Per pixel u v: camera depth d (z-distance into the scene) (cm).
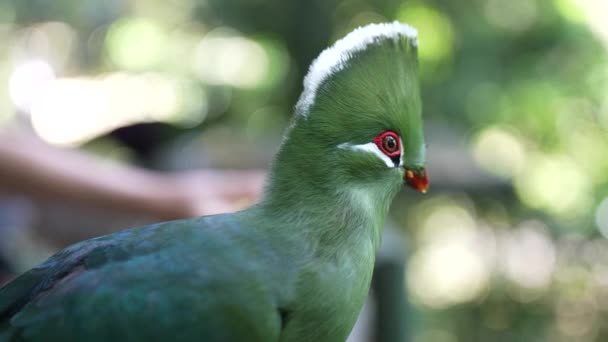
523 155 1322
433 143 1174
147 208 438
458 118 1267
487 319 1345
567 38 1279
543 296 1337
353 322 221
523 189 1288
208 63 1512
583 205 1326
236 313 203
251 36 1452
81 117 1388
